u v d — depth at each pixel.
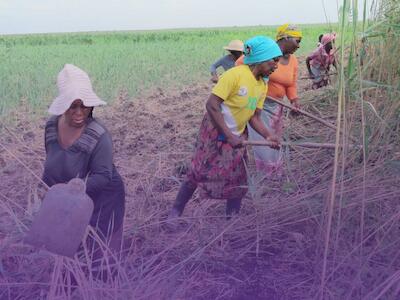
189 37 31.25
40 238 2.15
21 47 23.02
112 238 2.67
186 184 3.38
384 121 2.84
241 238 3.10
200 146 3.27
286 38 3.95
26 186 4.09
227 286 2.69
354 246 2.70
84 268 2.57
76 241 2.16
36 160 4.73
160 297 2.47
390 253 2.67
